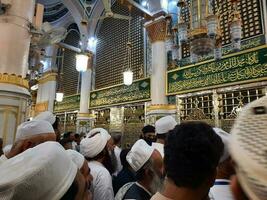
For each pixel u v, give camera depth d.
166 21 7.12
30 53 6.27
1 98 3.78
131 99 8.40
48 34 6.78
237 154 0.41
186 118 6.71
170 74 7.27
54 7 12.79
